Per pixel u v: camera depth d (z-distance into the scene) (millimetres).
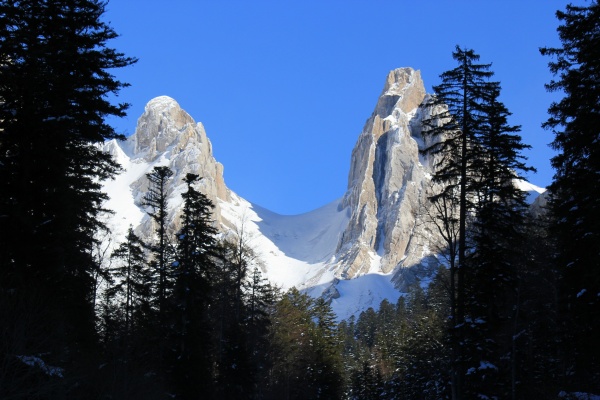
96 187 32750
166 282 43469
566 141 24156
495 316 31047
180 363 40781
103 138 25766
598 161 23641
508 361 39375
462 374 30250
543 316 40000
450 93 30375
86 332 29359
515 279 32375
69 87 23734
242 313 59094
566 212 25906
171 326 42156
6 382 18750
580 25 23719
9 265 22234
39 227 23094
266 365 64250
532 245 36969
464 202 30391
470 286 31172
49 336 20891
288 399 70688
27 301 20750
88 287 30016
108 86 25516
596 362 29766
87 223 31453
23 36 22516
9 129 22656
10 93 22422
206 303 45250
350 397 95625
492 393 30672
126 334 36156
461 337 29984
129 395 31578
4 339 19000
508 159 31109
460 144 30734
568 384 37344
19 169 22953
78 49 24766
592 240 24906
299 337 80500
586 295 26156
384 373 106125
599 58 23422
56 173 23844
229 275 54594
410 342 74750
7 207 22359
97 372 29172
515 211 31766
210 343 44875
